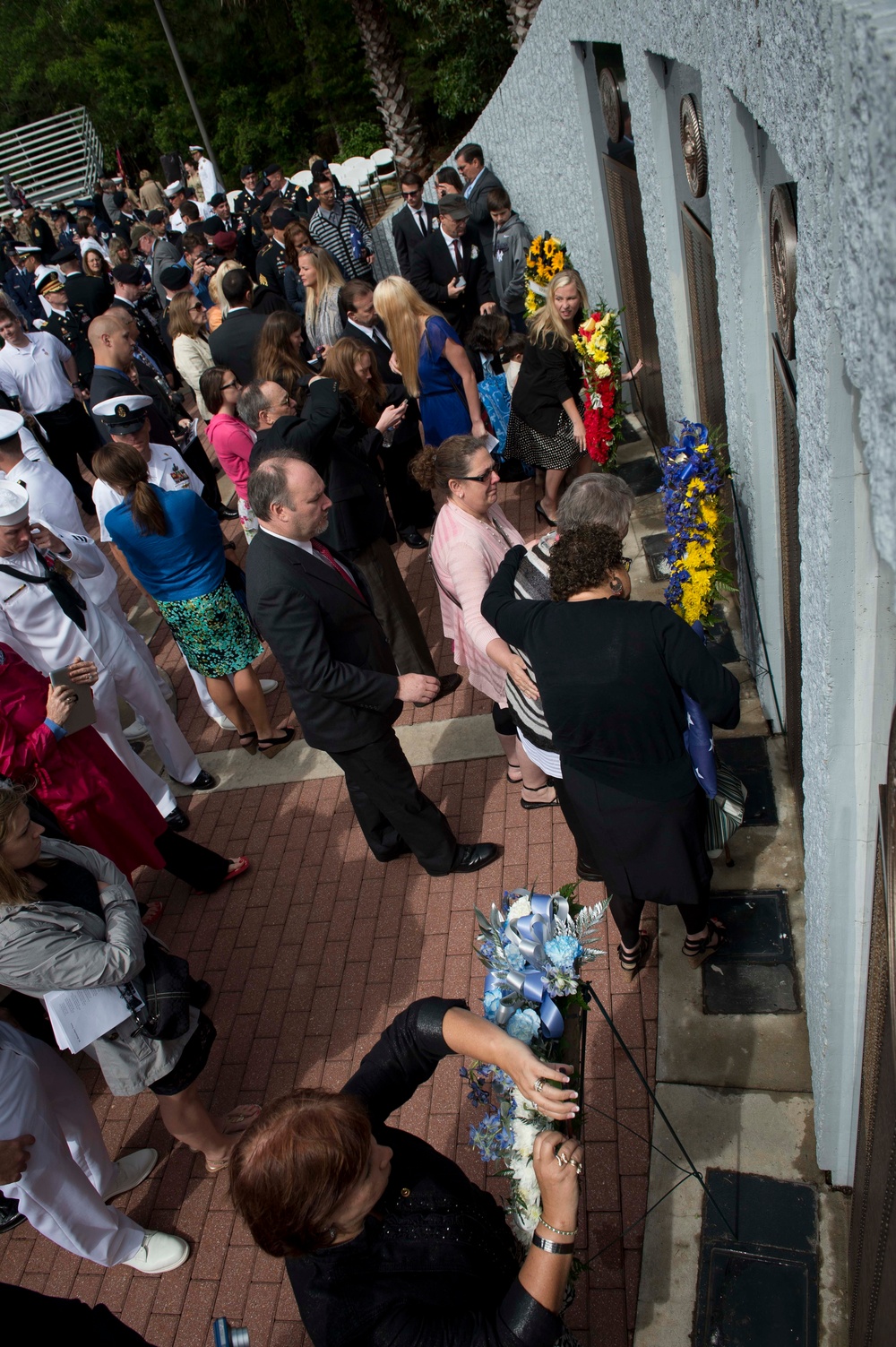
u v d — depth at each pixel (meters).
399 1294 1.72
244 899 4.74
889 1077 1.77
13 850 2.78
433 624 6.35
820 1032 2.78
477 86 18.47
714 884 3.93
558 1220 1.71
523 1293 1.68
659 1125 3.26
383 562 5.16
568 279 5.52
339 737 3.84
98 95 30.67
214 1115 3.84
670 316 5.20
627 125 5.68
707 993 3.59
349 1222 1.67
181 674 6.74
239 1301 3.28
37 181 28.48
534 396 5.90
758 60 2.31
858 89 1.25
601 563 2.91
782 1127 3.17
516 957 2.23
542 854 4.43
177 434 8.18
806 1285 2.80
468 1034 1.98
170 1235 3.45
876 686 2.05
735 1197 3.03
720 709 2.78
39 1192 3.00
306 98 27.22
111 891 3.07
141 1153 3.73
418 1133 3.51
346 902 4.55
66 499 5.44
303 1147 1.60
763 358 3.52
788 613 3.81
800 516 2.39
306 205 13.03
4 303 8.01
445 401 6.30
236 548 7.99
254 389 5.08
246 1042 4.07
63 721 3.89
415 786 4.18
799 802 4.05
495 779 4.94
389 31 19.31
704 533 4.05
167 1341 3.23
